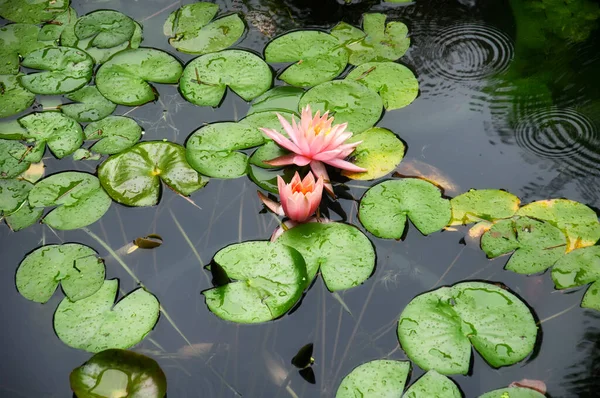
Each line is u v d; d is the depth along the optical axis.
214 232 1.99
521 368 1.62
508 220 1.95
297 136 2.07
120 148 2.21
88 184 2.10
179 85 2.44
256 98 2.38
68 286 1.82
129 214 2.05
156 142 2.21
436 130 2.27
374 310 1.78
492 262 1.88
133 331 1.71
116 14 2.78
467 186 2.08
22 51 2.60
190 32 2.68
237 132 2.24
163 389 1.59
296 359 1.67
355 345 1.70
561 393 1.57
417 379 1.59
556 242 1.88
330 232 1.95
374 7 2.84
